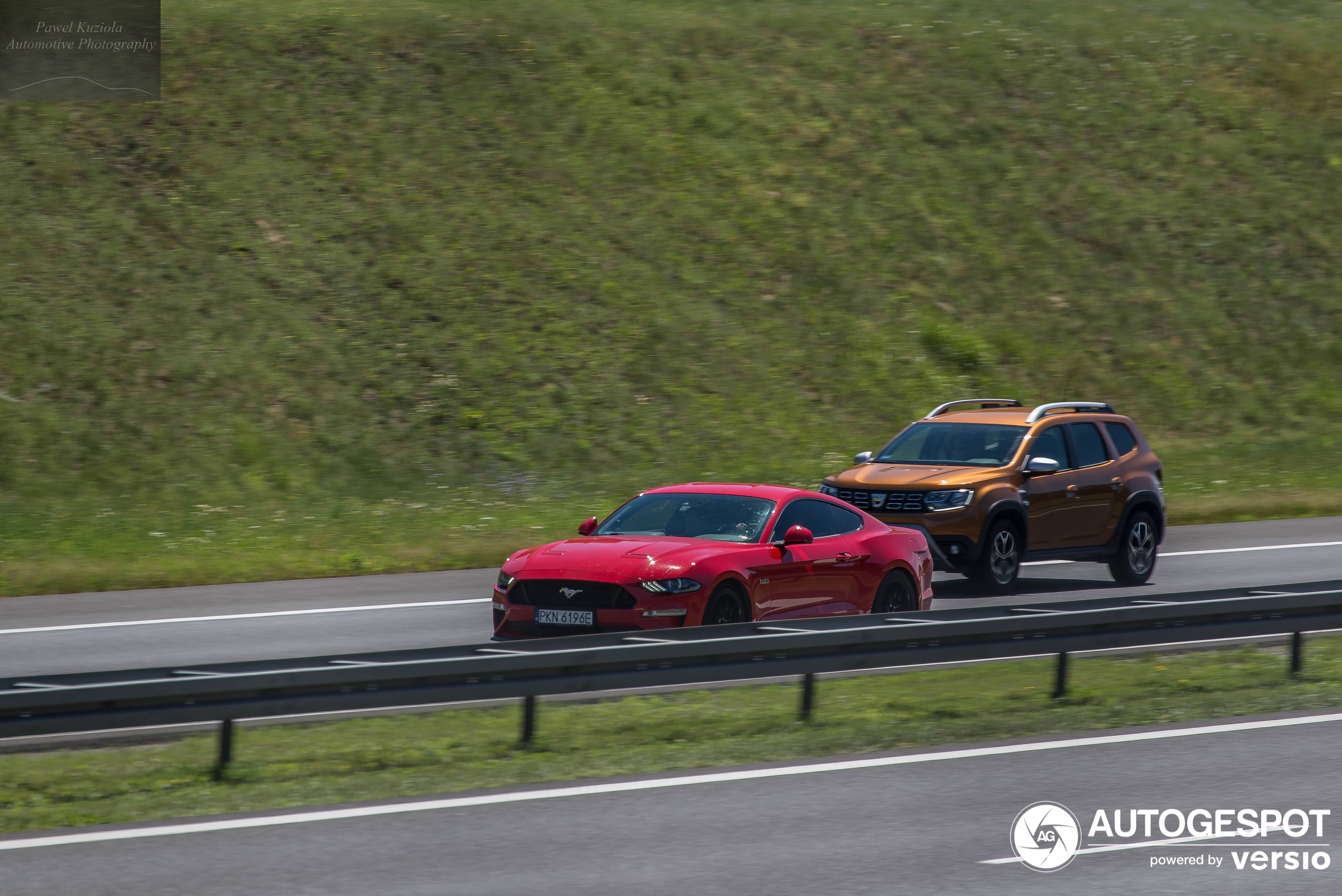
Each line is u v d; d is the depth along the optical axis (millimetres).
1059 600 61281
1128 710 38938
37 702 29156
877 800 29266
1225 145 150750
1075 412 68688
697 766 32312
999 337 120000
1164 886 24141
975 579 62906
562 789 29984
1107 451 68250
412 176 117625
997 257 128625
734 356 109188
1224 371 124625
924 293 122312
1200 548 79000
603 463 95688
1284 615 44531
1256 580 67750
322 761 33469
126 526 78188
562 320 107625
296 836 26406
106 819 27812
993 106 147500
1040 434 66375
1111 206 138625
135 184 109000
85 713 29719
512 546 76875
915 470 64562
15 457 84812
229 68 123375
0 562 69188
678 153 129125
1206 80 160500
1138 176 143750
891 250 125812
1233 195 144250
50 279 98500
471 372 100688
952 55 153625
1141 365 122312
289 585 66000
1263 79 162875
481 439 95312
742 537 47500
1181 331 127125
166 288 100438
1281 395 123875
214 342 97188
